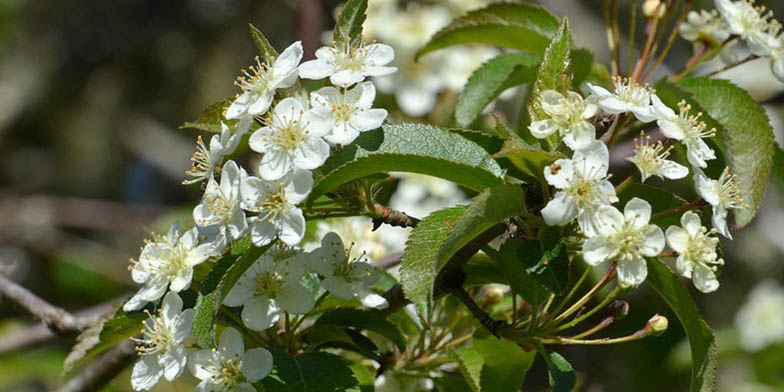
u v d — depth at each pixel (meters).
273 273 0.72
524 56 0.84
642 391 1.21
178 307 0.71
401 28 1.00
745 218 0.77
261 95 0.71
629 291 0.71
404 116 1.01
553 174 0.69
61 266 1.34
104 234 1.73
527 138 0.80
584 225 0.69
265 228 0.70
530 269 0.70
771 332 1.38
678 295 0.71
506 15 0.83
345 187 0.72
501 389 0.74
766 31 0.85
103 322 0.80
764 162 0.78
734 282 1.53
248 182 0.70
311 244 0.83
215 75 1.80
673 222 0.73
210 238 0.72
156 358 0.71
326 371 0.71
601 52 1.39
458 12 1.03
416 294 0.68
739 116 0.79
